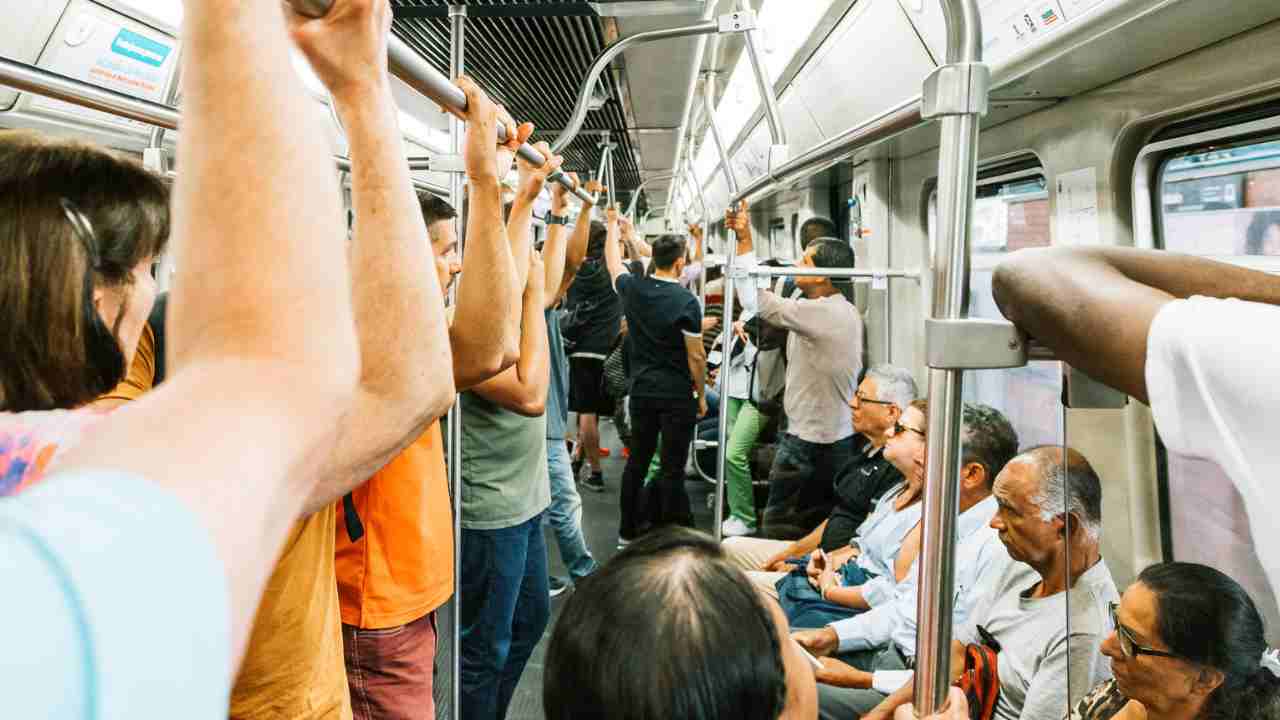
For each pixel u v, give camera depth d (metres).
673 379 4.16
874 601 2.40
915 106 0.93
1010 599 1.75
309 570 0.98
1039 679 1.64
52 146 0.63
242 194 0.29
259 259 0.28
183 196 0.29
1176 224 1.94
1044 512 1.58
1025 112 2.38
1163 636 0.79
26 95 2.21
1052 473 1.58
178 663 0.17
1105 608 0.85
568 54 3.00
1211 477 0.84
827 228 4.18
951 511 0.86
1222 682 0.77
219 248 0.28
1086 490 0.86
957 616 1.91
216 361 0.27
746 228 3.58
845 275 3.28
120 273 0.64
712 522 4.82
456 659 1.85
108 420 0.25
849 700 2.10
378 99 0.59
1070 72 1.92
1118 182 2.01
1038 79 1.99
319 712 1.02
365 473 0.59
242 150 0.29
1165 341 0.49
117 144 2.65
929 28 2.26
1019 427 2.48
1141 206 1.98
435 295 0.62
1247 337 0.44
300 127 0.31
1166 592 0.79
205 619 0.19
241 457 0.23
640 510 4.30
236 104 0.29
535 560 2.45
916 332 3.39
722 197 8.10
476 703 2.19
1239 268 0.62
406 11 2.27
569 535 3.55
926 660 0.89
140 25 2.46
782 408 3.57
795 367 3.34
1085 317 0.55
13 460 0.51
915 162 3.42
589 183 3.58
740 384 4.16
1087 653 0.86
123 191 0.64
